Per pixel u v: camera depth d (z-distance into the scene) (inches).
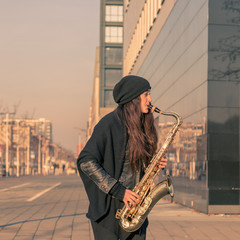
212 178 457.7
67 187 1039.6
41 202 603.2
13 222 386.6
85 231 337.1
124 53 1316.4
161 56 728.3
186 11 563.8
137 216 119.9
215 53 467.8
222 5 470.9
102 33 2566.4
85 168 116.3
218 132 463.8
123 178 120.5
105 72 2549.2
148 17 847.7
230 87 468.8
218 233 333.1
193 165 512.4
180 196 572.4
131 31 1127.6
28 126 2842.0
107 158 118.4
